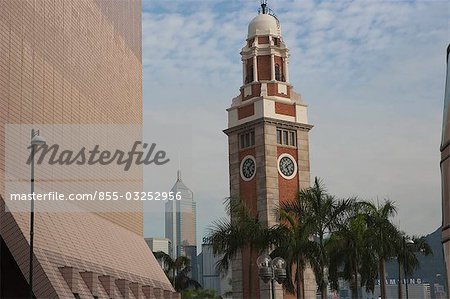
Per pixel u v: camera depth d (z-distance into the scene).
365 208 71.06
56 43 58.50
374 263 70.50
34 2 53.41
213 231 66.69
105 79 74.38
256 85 116.00
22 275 48.62
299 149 114.19
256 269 105.31
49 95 55.81
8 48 47.72
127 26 87.44
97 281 53.88
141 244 82.44
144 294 70.88
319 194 66.25
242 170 113.81
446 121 18.92
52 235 51.06
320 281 65.56
